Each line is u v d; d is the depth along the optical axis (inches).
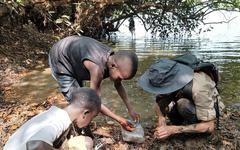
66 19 345.4
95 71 135.6
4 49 317.1
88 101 100.5
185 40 512.4
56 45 150.9
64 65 147.4
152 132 171.6
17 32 366.9
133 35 590.2
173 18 524.7
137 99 218.4
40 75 269.9
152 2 501.7
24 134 96.1
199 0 522.9
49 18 360.8
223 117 186.4
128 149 157.3
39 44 362.6
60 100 214.8
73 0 358.3
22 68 285.6
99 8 367.6
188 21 526.9
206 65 151.2
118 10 518.0
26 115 193.3
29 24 392.5
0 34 341.7
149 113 195.8
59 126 97.6
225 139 163.9
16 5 290.7
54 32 407.5
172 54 380.2
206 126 153.4
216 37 538.3
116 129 174.7
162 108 163.6
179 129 153.7
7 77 262.7
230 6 535.5
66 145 103.0
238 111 195.6
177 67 144.9
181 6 503.8
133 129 148.6
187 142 160.4
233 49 412.5
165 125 158.2
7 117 190.5
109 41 514.0
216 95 154.4
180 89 151.3
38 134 94.2
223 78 270.7
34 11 369.1
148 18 534.0
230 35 558.9
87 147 104.5
